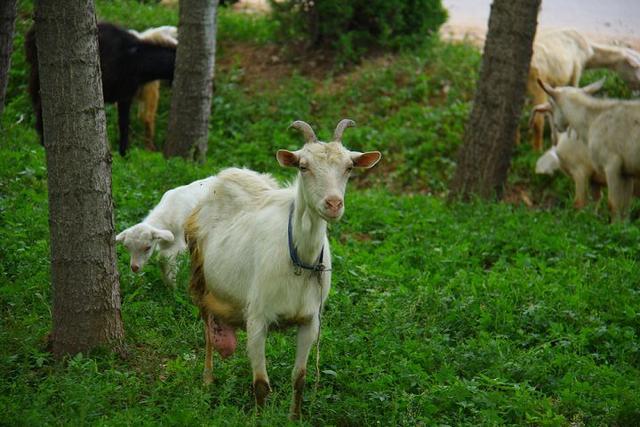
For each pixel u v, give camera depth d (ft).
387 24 48.75
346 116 45.14
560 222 32.22
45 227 26.78
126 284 24.27
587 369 20.84
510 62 35.19
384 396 19.03
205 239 19.86
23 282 23.39
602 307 24.70
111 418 17.66
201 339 22.16
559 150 36.81
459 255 28.25
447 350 21.62
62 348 20.33
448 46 48.96
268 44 51.78
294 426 17.15
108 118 44.55
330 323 22.93
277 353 20.99
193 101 38.22
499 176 36.09
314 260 17.54
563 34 43.42
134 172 33.47
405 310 23.66
